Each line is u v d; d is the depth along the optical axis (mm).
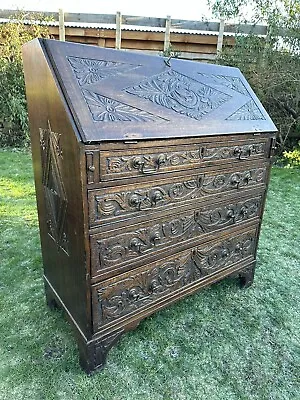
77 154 950
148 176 1144
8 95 4711
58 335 1430
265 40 4387
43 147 1206
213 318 1602
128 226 1159
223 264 1664
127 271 1225
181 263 1435
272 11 4305
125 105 1112
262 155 1616
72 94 1006
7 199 3004
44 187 1290
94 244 1083
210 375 1269
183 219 1357
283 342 1461
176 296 1469
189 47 4711
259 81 4297
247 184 1600
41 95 1127
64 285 1312
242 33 4512
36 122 1232
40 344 1376
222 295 1792
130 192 1114
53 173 1165
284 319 1613
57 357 1312
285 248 2338
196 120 1288
